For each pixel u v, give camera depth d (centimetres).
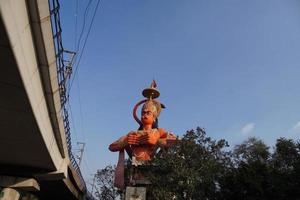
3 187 2923
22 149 2486
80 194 5188
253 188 3209
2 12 1042
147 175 3297
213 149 3184
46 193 4531
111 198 5197
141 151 4253
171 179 2978
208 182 3028
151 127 4628
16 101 1683
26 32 1327
